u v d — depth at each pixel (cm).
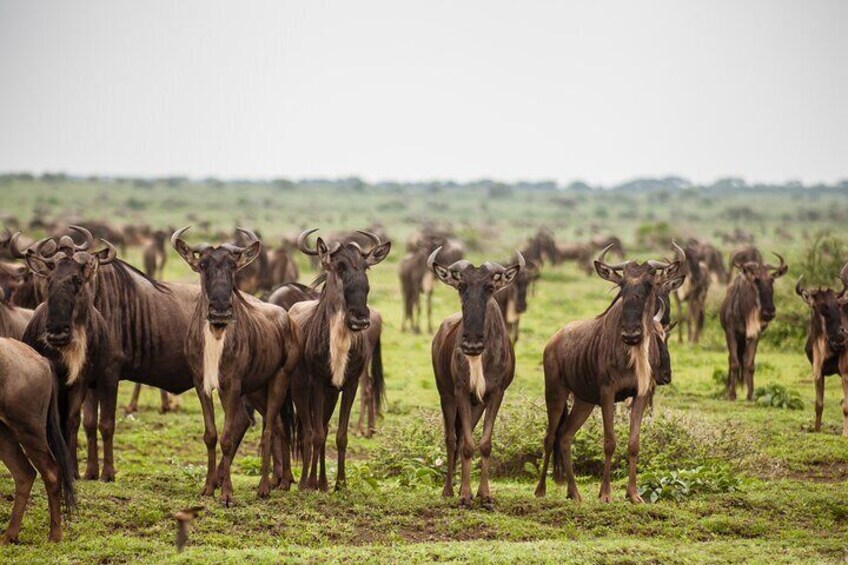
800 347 10056
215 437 4306
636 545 3716
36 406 3612
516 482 5316
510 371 4441
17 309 5316
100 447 5866
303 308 4997
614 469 5250
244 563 3431
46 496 4128
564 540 3834
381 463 5444
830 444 5888
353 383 4625
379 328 6288
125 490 4312
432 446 5447
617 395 4469
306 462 4631
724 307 7744
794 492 4559
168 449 6016
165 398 7081
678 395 7681
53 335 4078
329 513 4166
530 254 18862
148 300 4959
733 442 5419
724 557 3650
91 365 4516
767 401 7275
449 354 4462
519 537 3947
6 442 3647
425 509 4241
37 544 3650
